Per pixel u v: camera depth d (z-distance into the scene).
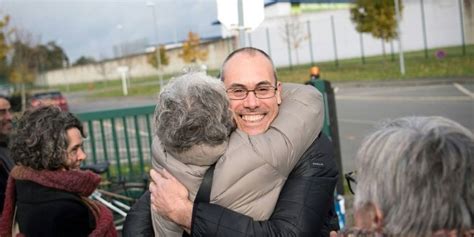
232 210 1.77
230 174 1.75
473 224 1.21
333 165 2.00
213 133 1.72
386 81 21.23
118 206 4.61
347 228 1.43
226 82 2.05
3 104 3.48
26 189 2.22
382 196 1.26
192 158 1.77
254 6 3.84
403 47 28.42
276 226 1.76
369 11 26.02
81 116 5.22
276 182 1.84
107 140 5.40
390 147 1.27
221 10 3.81
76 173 2.27
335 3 37.50
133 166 5.40
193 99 1.74
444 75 19.44
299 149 1.87
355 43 31.91
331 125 4.62
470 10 23.67
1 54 34.38
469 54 22.66
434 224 1.20
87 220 2.24
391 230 1.25
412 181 1.22
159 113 1.78
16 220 2.35
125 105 28.30
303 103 1.99
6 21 33.97
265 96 2.02
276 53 36.12
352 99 17.14
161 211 1.85
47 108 2.34
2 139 3.45
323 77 26.17
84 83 55.56
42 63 49.91
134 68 50.38
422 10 24.48
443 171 1.20
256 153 1.77
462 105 12.63
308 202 1.83
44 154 2.22
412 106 13.61
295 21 34.22
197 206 1.76
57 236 2.15
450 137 1.25
